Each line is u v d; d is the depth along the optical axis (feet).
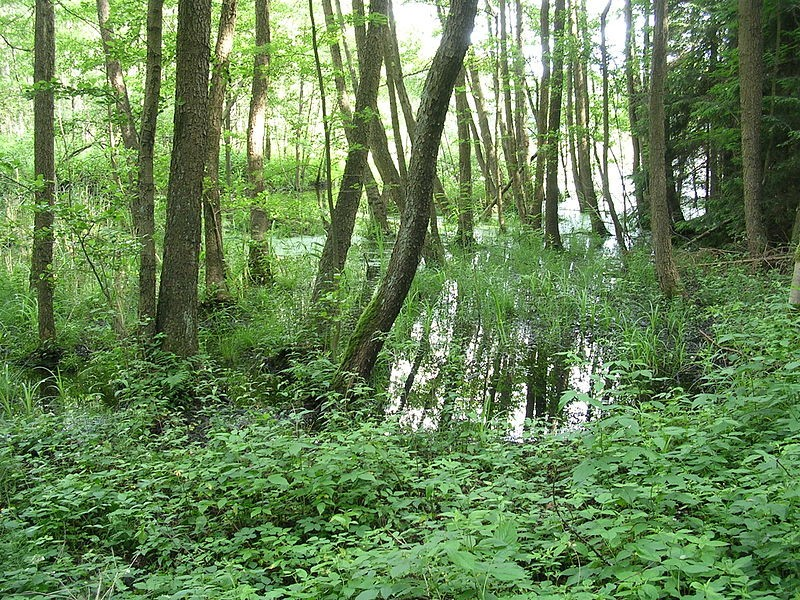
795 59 43.65
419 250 24.07
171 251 26.50
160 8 25.57
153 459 18.07
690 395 23.79
